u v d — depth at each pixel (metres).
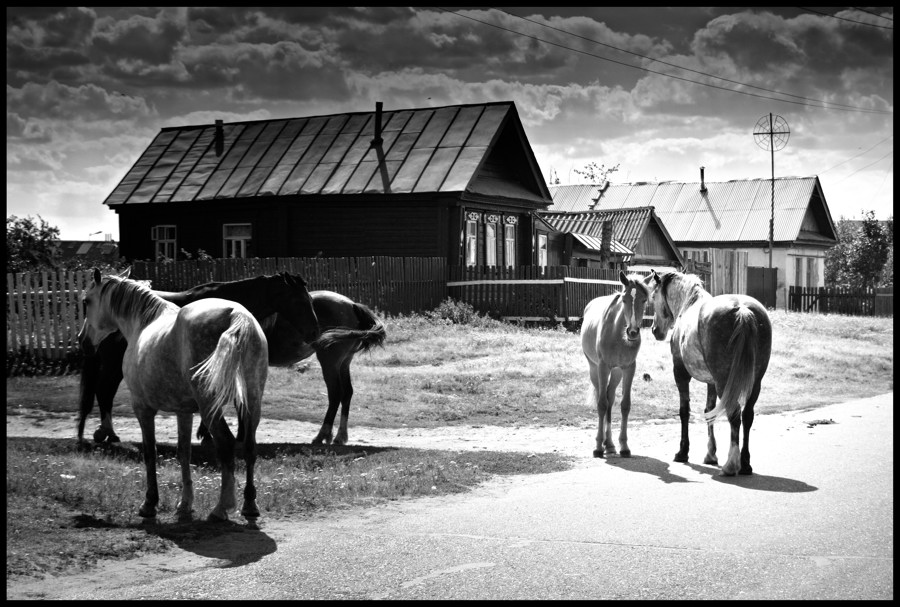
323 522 8.49
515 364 20.70
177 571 6.84
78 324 20.98
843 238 69.94
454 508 9.11
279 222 33.50
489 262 34.09
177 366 8.39
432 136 33.69
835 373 23.12
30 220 25.86
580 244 41.66
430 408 16.64
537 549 7.47
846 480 10.44
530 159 35.09
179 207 35.31
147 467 8.57
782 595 6.25
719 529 8.12
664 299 12.78
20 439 12.66
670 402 17.92
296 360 13.60
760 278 43.09
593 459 12.38
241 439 8.36
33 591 6.28
